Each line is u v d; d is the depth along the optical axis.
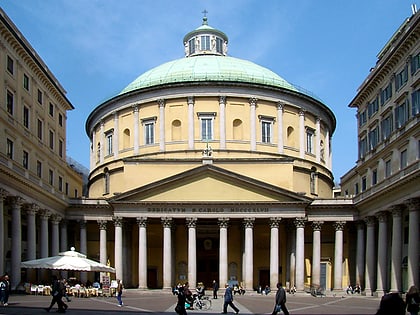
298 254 61.06
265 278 67.25
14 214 48.12
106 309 37.25
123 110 74.88
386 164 55.19
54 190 58.69
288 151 72.44
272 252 60.94
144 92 72.50
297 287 60.75
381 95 56.91
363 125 63.69
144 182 65.88
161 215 61.41
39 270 58.72
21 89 50.41
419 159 45.53
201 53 83.38
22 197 49.25
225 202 61.06
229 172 61.72
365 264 62.84
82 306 39.69
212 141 70.00
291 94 73.62
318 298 54.31
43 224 56.09
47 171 58.22
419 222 47.62
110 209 64.25
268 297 55.22
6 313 31.89
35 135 54.19
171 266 62.09
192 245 60.72
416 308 24.61
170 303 44.25
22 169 49.16
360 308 40.50
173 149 70.19
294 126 74.12
